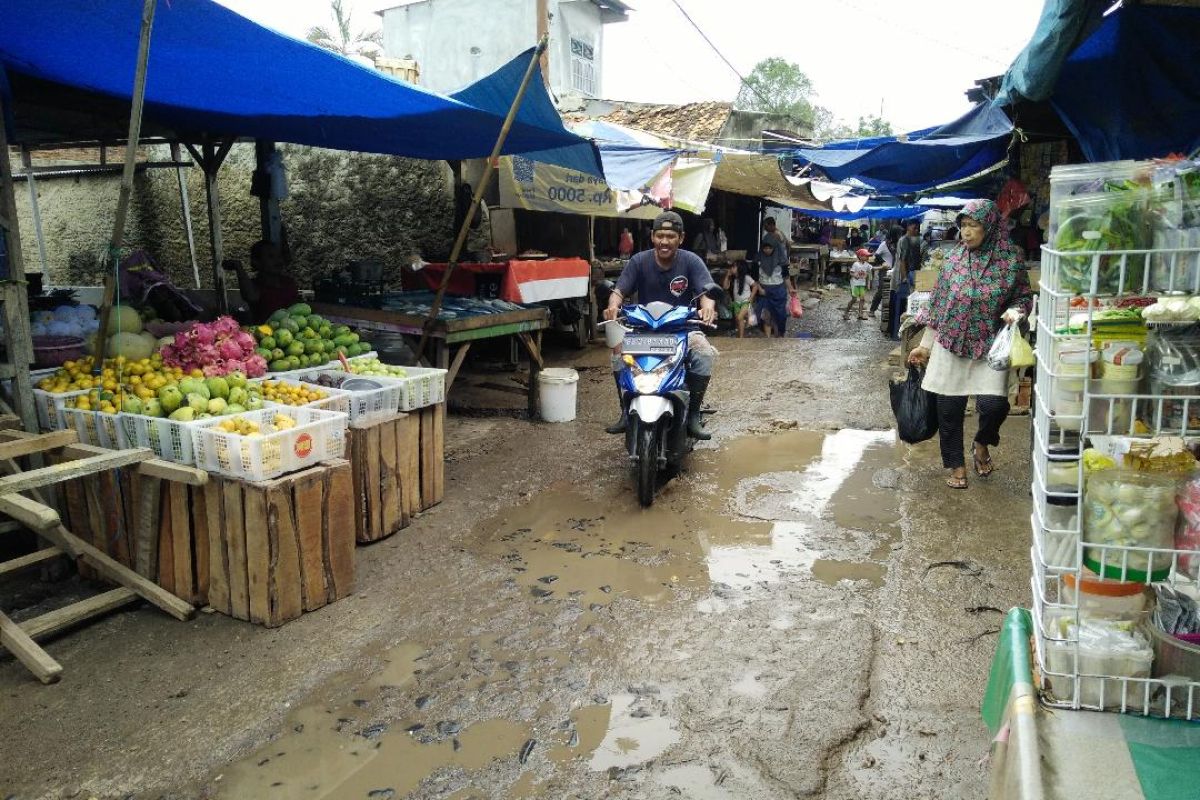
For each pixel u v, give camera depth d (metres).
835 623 3.92
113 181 12.55
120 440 4.23
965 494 5.66
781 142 17.48
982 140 8.10
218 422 4.06
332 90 5.43
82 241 13.08
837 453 6.77
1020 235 8.75
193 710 3.28
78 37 4.46
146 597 4.03
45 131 7.34
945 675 3.47
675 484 5.99
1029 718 2.10
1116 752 1.99
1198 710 2.10
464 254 10.91
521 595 4.25
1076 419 2.07
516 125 6.52
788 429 7.58
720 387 9.52
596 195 11.66
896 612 4.03
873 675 3.49
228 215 12.07
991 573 4.42
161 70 5.08
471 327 7.11
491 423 7.82
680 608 4.09
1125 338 2.04
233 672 3.54
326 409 4.65
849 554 4.73
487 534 5.07
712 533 5.07
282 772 2.92
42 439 3.85
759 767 2.91
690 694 3.36
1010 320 5.31
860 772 2.89
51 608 4.10
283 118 6.86
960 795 2.77
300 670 3.55
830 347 12.40
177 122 7.70
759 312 15.63
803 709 3.24
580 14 23.14
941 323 5.55
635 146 9.31
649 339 5.59
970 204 5.40
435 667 3.58
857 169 9.84
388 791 2.83
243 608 3.96
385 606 4.13
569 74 22.62
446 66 21.61
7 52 4.84
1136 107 5.30
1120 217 1.98
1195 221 1.94
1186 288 1.95
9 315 4.38
